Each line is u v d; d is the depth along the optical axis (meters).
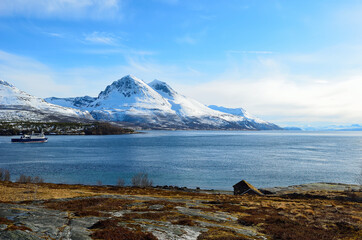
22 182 71.62
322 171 108.38
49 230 21.12
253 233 25.14
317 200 53.03
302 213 35.47
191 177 95.69
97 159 139.62
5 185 59.25
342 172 106.75
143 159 140.62
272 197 59.34
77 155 156.38
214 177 96.06
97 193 53.75
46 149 191.62
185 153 171.88
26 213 27.50
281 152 182.50
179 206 37.84
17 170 105.25
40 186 62.84
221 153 173.62
